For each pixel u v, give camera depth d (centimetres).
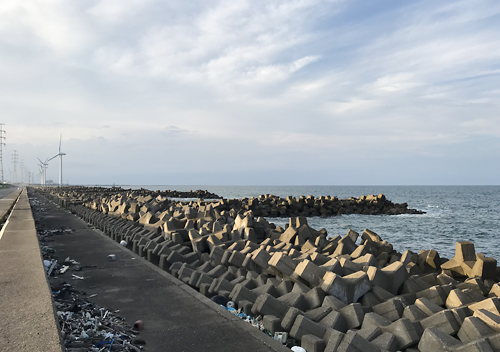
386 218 4488
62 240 1304
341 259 842
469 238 2752
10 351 321
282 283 770
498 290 746
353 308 591
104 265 885
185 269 919
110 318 526
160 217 1784
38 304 442
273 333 556
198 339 465
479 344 434
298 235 1347
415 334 512
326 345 498
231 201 4488
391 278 771
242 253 1052
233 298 689
